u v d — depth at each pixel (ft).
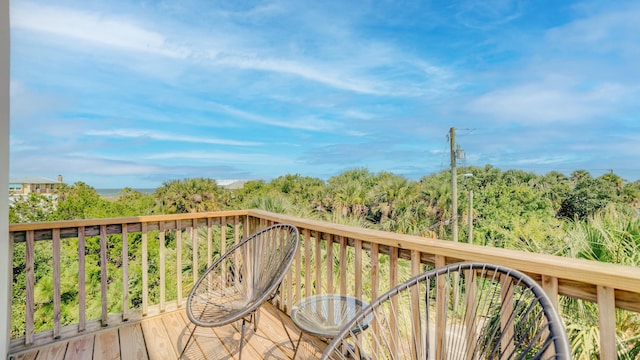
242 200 42.60
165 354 6.97
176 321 8.48
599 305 3.33
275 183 42.42
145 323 8.36
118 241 29.53
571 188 29.68
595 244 7.55
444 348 4.33
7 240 6.55
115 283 29.14
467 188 36.35
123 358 6.81
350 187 39.32
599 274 3.23
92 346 7.25
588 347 6.07
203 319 6.23
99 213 37.93
